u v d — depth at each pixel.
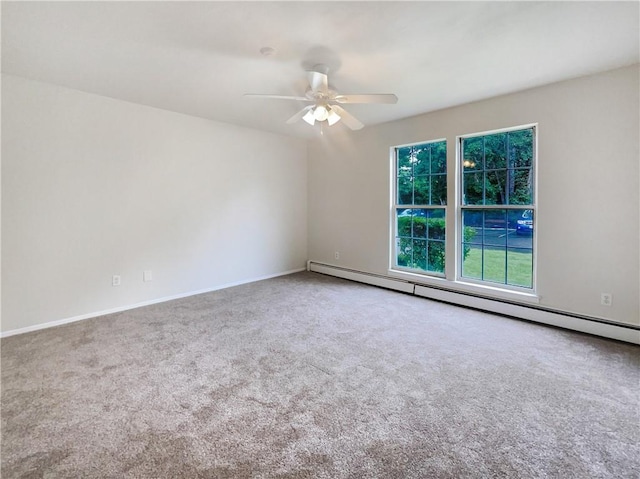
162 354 2.57
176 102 3.64
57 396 2.00
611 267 2.87
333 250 5.37
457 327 3.12
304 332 3.01
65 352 2.60
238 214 4.75
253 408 1.89
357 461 1.50
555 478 1.40
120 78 2.97
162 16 2.00
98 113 3.41
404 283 4.30
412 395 2.02
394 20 2.04
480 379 2.20
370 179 4.76
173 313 3.54
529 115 3.24
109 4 1.88
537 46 2.37
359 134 4.86
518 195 3.43
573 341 2.78
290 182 5.46
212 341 2.81
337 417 1.81
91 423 1.76
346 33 2.19
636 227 2.74
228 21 2.06
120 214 3.61
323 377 2.23
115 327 3.13
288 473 1.43
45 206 3.13
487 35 2.22
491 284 3.66
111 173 3.53
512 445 1.60
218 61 2.61
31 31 2.17
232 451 1.56
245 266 4.88
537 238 3.27
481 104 3.57
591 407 1.89
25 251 3.04
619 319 2.85
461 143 3.84
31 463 1.48
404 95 3.39
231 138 4.61
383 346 2.71
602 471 1.44
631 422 1.76
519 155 3.41
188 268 4.23
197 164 4.25
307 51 2.45
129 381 2.18
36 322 3.11
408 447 1.59
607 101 2.81
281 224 5.36
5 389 2.08
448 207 3.93
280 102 3.63
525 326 3.13
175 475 1.42
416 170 4.31
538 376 2.23
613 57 2.56
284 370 2.32
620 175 2.79
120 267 3.64
